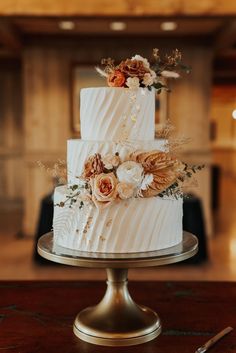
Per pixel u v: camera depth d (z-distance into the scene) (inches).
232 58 181.0
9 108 199.5
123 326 33.1
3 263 114.0
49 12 91.7
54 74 147.7
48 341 33.1
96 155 31.5
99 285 45.1
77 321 34.6
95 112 34.0
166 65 35.3
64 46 146.5
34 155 149.6
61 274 104.0
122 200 31.2
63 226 33.4
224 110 306.5
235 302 40.6
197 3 91.0
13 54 178.9
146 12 91.7
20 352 31.5
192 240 36.2
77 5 92.0
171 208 33.0
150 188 31.3
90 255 31.3
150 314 35.6
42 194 149.5
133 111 33.6
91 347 32.1
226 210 201.9
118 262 30.1
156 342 32.7
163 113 144.3
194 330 34.7
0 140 201.6
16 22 126.8
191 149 149.5
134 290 43.6
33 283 45.8
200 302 40.5
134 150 31.8
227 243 137.3
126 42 146.3
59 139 149.6
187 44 146.0
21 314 37.9
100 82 147.5
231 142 309.0
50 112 148.9
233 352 31.4
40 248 33.7
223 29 125.0
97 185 30.9
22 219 178.1
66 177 35.4
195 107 148.2
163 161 31.4
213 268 108.7
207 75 147.4
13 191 203.2
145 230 31.9
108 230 31.6
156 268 107.7
